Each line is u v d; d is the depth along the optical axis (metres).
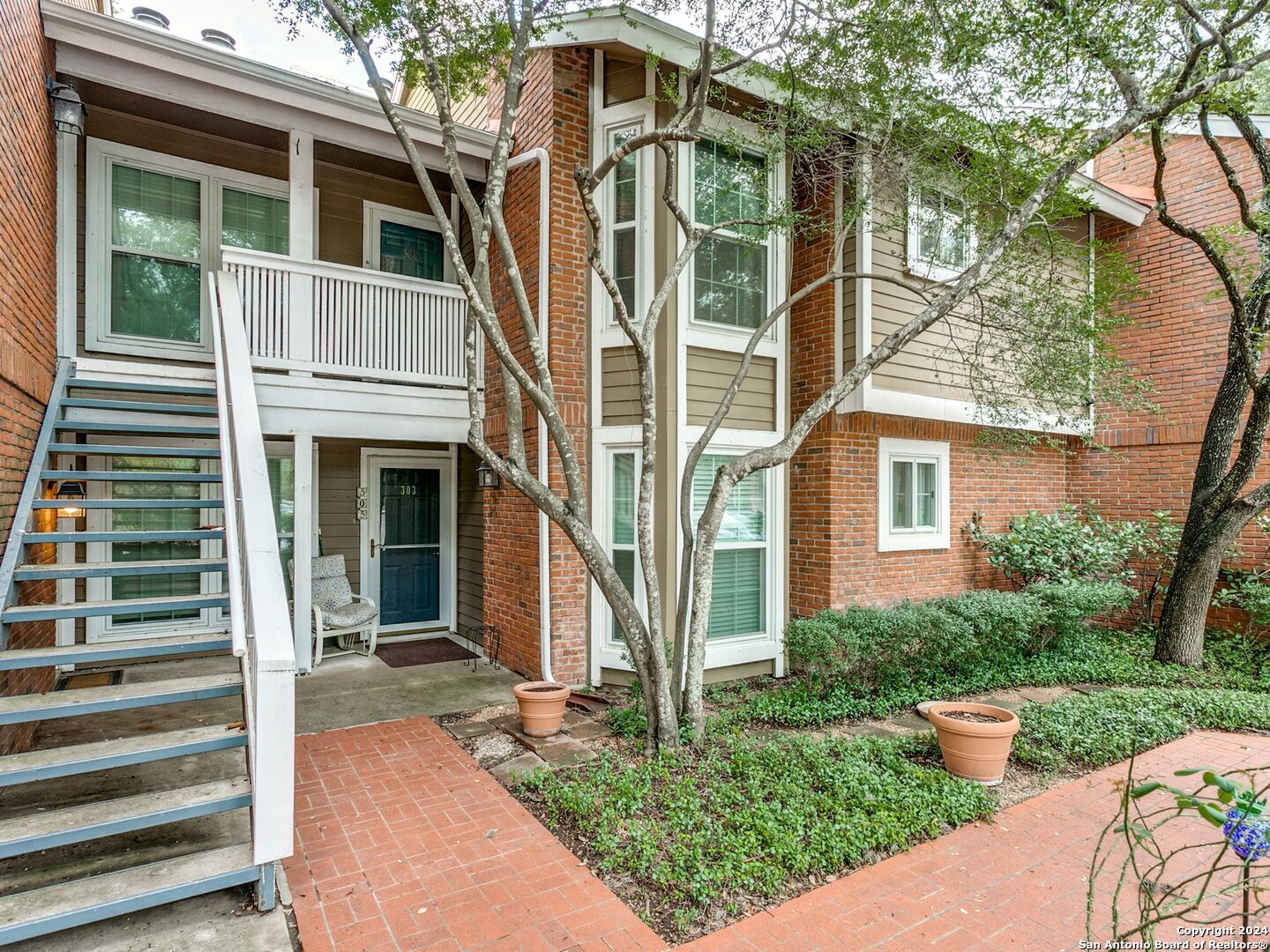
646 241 5.98
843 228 5.83
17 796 3.88
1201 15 5.16
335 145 6.50
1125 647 7.53
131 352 6.31
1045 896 3.01
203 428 5.31
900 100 5.33
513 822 3.60
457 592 8.44
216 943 2.62
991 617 6.25
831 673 5.53
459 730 5.02
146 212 6.43
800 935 2.72
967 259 7.16
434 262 8.05
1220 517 6.74
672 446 5.93
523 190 6.43
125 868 3.12
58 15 4.92
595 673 6.08
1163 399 8.38
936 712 4.45
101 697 3.17
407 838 3.43
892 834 3.40
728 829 3.38
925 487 7.45
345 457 7.82
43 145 5.03
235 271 5.69
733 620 6.42
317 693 5.88
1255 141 6.20
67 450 4.79
